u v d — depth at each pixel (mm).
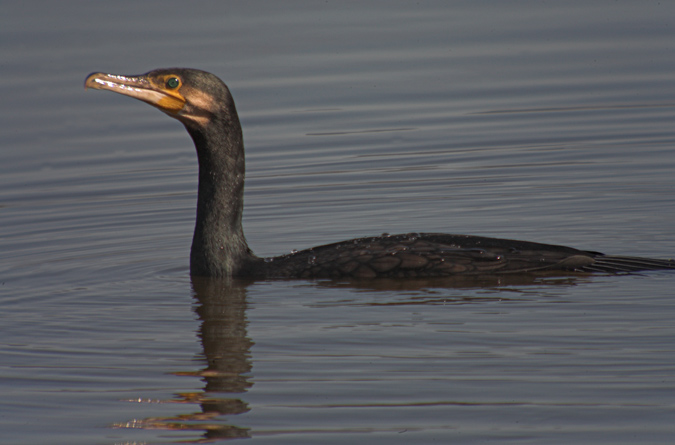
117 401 9281
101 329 11227
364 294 11969
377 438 8336
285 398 9188
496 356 9977
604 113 21906
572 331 10539
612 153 19547
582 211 16000
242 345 10531
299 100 22812
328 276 12539
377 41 25875
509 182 18109
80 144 21172
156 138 21641
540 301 11484
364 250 12695
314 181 18688
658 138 20297
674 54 24781
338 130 21547
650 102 22406
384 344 10406
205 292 12391
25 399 9352
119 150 20922
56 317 11695
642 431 8344
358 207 16922
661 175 17984
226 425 8719
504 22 27172
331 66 24328
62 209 17516
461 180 18406
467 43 25719
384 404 9000
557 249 12523
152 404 9188
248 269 12859
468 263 12344
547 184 17828
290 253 13211
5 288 12984
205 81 12469
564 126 21266
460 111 22344
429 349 10219
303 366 9914
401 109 22500
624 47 25297
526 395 9078
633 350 9984
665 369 9508
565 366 9672
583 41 25766
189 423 8797
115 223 16578
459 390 9227
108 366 10117
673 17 27109
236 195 12859
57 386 9648
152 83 12477
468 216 16047
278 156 20312
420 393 9188
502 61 24688
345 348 10344
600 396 9000
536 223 15430
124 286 12922
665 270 12477
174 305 11992
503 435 8336
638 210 15906
